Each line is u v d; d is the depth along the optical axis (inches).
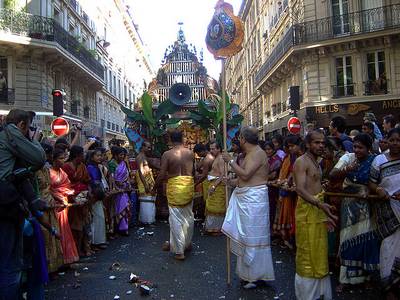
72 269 241.0
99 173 303.7
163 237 328.2
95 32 1454.2
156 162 404.8
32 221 165.5
